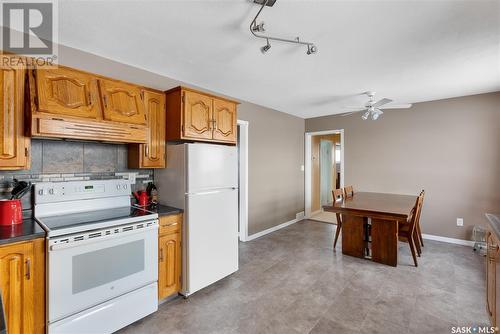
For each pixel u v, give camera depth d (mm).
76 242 1710
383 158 4598
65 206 2141
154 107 2539
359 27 1920
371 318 2086
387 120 4551
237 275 2881
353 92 3637
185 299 2387
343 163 5055
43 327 1630
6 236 1523
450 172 3982
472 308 2205
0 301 855
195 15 1774
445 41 2131
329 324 2016
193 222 2402
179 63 2602
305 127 5676
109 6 1672
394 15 1764
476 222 3779
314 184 6188
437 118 4074
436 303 2289
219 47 2256
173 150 2533
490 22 1843
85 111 2002
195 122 2604
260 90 3545
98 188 2338
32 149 2041
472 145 3809
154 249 2162
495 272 1671
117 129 2188
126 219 1982
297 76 2975
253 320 2072
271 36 2057
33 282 1592
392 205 3326
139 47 2258
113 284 1902
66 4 1646
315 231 4699
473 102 3789
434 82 3193
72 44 2193
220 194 2666
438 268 3029
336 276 2846
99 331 1822
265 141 4543
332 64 2623
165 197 2625
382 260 3184
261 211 4441
